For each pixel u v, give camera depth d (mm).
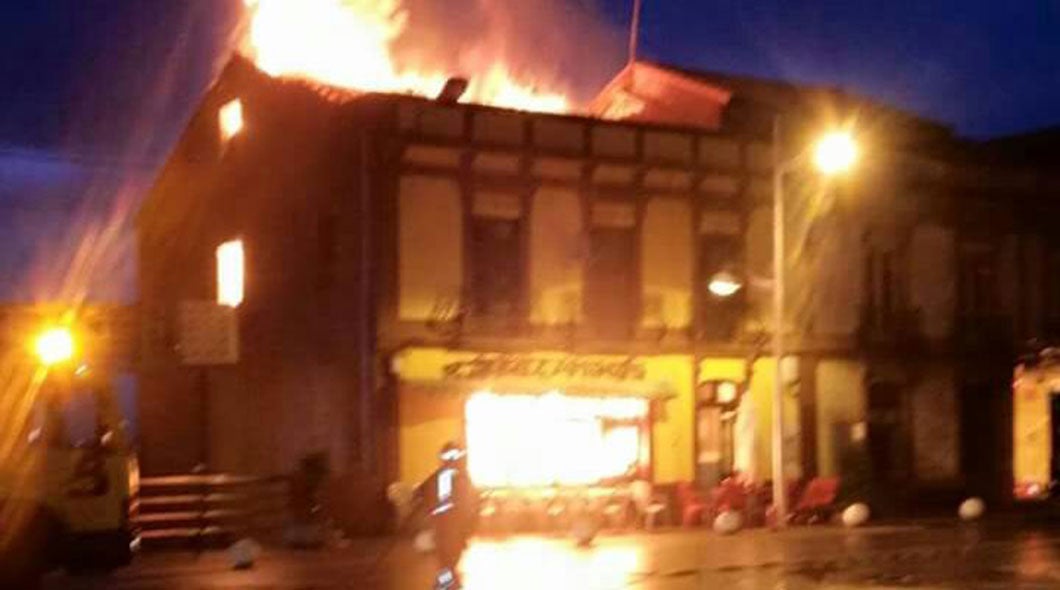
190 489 27328
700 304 32469
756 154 33531
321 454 28172
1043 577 21562
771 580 21016
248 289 34969
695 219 32531
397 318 28844
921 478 36500
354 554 24875
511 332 29922
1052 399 41031
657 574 21750
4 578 17703
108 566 18984
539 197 30547
